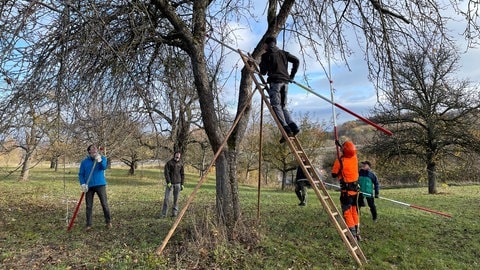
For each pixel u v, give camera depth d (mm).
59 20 5832
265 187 30688
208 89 7590
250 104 8000
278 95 6711
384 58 8633
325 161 29312
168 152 11016
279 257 6469
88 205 8695
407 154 23766
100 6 6590
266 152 29031
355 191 7695
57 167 32312
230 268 5953
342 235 6242
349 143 7750
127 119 8195
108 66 7562
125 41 7562
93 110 7570
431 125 21828
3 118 5973
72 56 6480
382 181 30203
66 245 7129
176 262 6004
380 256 6855
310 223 9062
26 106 6074
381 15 8336
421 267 6406
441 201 14688
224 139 7125
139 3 6562
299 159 6449
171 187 10648
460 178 27719
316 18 8680
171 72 8992
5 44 5027
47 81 6176
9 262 6055
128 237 7652
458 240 7965
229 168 7555
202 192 18625
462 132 21734
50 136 6672
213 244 6535
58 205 13148
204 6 7844
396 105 8883
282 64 6895
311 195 16328
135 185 25375
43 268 5719
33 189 18375
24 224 9352
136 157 21625
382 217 10188
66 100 6387
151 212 11578
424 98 21562
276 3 8539
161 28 8430
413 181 29719
